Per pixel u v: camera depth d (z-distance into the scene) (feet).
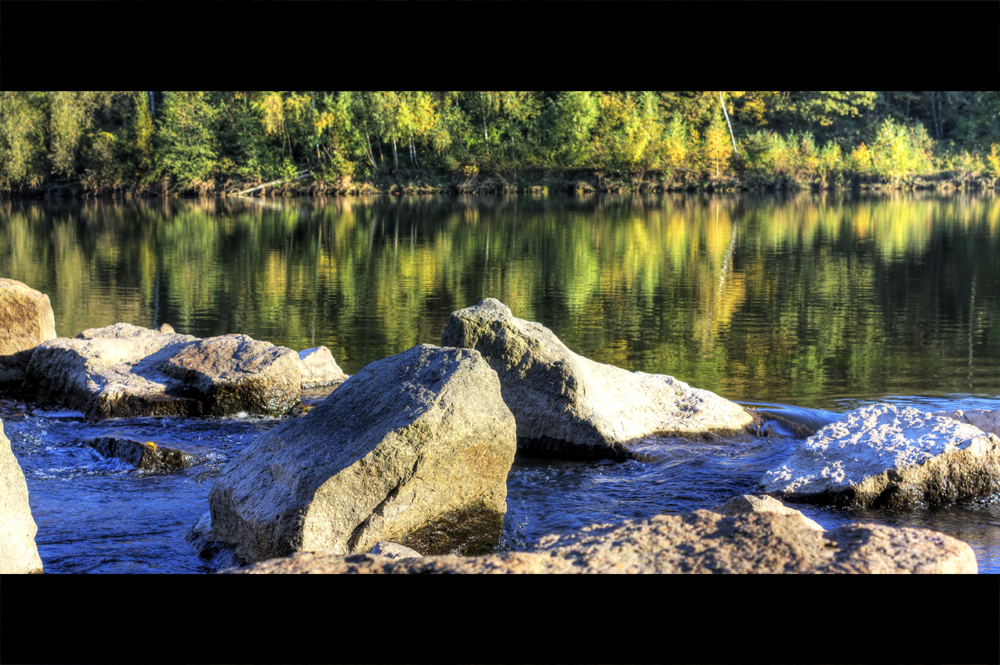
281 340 50.16
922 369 41.75
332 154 234.58
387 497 18.70
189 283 73.82
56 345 36.50
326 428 19.97
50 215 161.48
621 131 232.73
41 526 21.71
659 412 30.94
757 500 18.35
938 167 234.79
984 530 21.15
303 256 92.99
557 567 11.71
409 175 235.20
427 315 58.39
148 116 228.63
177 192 229.25
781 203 181.68
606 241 105.50
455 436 19.26
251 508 18.79
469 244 103.65
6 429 31.40
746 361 43.78
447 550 19.77
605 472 26.89
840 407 34.83
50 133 221.66
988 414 26.89
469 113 244.01
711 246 99.09
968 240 103.30
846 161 232.73
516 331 30.60
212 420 33.55
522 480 26.14
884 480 22.95
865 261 84.17
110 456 27.89
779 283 70.90
